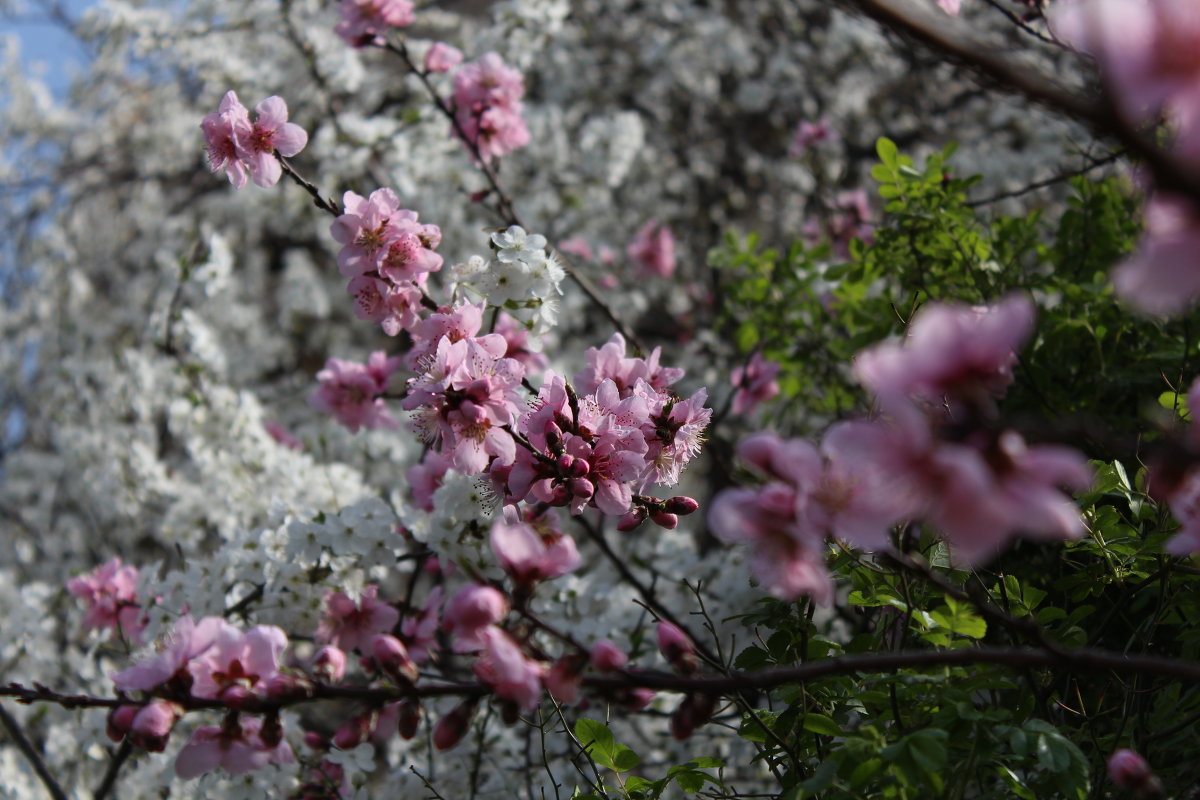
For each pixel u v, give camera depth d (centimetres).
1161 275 90
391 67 673
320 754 309
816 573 121
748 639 330
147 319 653
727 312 426
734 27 682
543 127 594
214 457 420
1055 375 291
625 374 228
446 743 143
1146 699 202
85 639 414
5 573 457
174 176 725
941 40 102
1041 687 203
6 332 774
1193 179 89
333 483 377
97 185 732
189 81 731
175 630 157
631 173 677
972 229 321
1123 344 295
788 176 671
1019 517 98
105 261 766
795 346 399
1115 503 249
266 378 719
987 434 101
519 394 204
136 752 352
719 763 192
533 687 132
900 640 201
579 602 330
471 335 226
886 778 164
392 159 540
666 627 147
